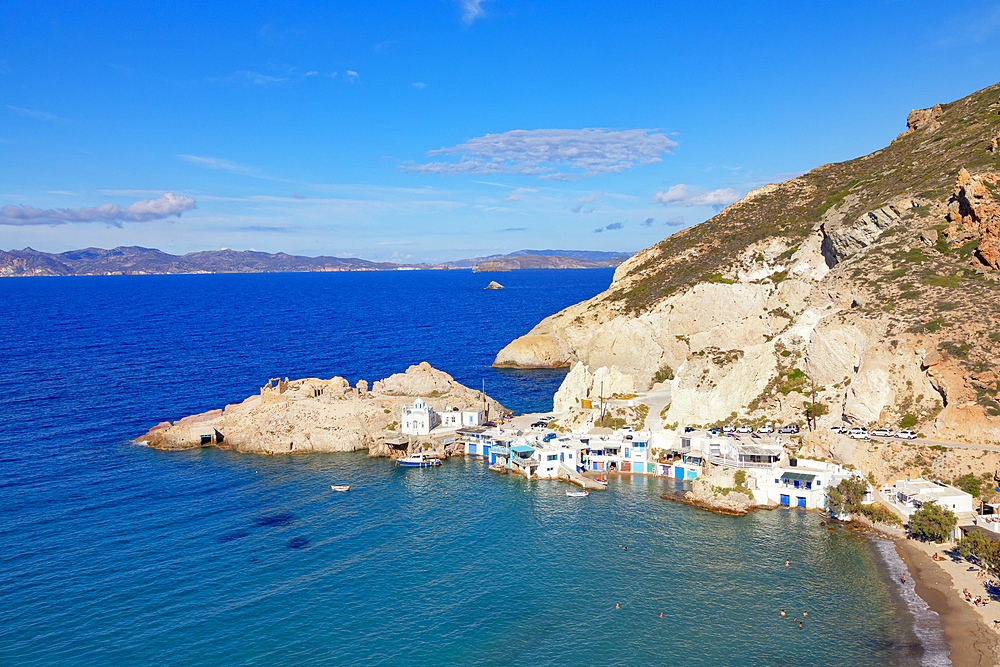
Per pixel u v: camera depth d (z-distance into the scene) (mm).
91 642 65812
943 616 68125
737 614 70500
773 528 92250
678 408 125938
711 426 123188
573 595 75062
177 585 77125
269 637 66938
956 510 85938
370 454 130125
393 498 107250
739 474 103562
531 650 64562
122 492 107438
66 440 134125
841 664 61469
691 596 74375
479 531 93500
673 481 114812
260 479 115562
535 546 88250
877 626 67375
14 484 109188
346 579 79000
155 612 71375
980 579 74125
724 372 131000
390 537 91438
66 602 73125
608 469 121250
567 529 93938
